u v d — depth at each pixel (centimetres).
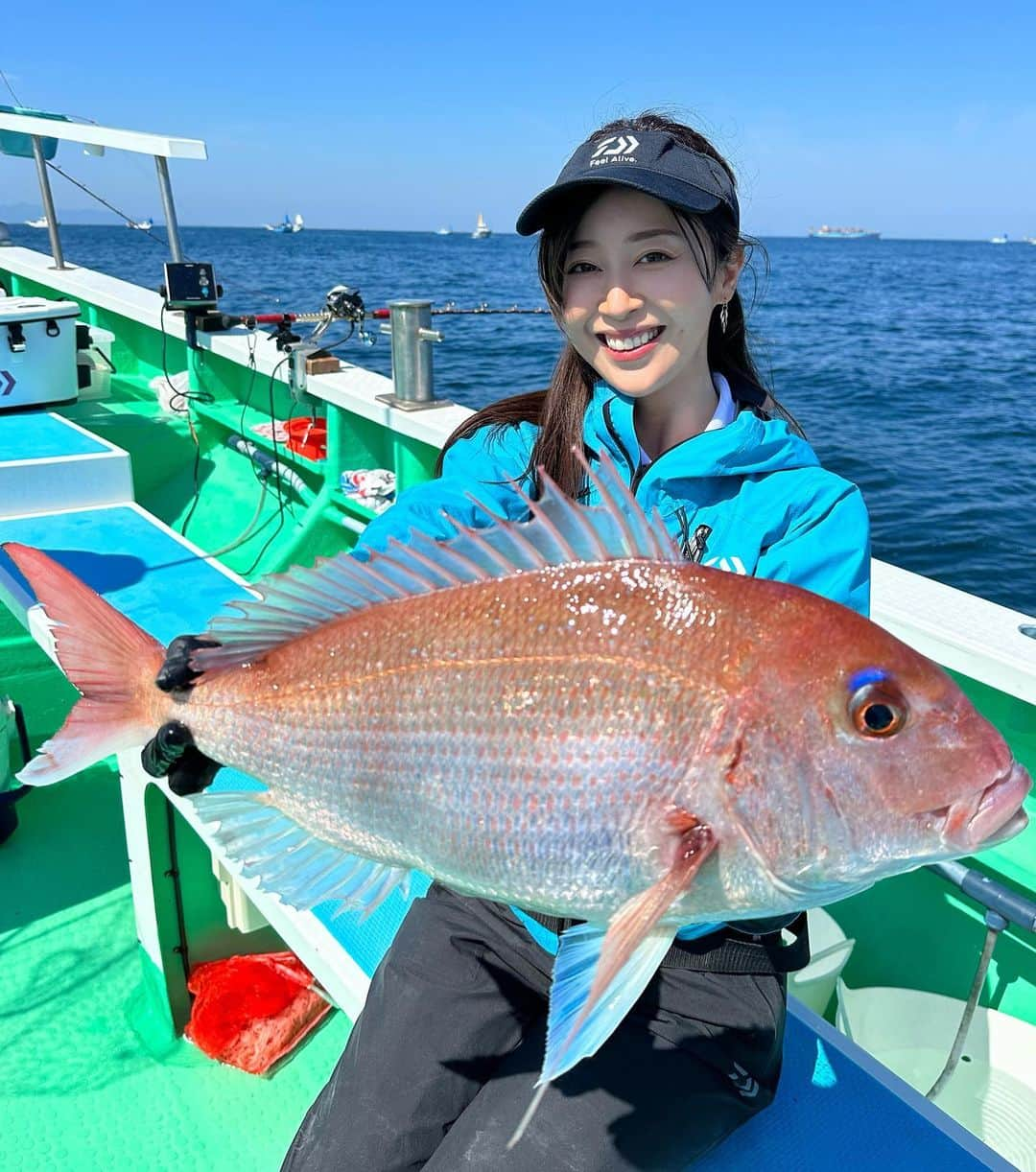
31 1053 248
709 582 125
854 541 168
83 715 160
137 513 389
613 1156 145
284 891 149
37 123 512
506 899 134
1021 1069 229
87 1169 220
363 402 434
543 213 173
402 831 139
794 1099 171
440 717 133
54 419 455
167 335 616
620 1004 119
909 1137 165
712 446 171
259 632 151
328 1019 257
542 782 127
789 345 2166
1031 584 788
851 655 119
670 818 121
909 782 117
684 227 165
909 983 266
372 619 141
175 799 225
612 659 125
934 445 1223
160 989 254
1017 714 243
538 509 134
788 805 119
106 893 305
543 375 1365
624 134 167
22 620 302
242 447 539
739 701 120
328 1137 157
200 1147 226
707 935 159
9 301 514
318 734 143
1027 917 202
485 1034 165
